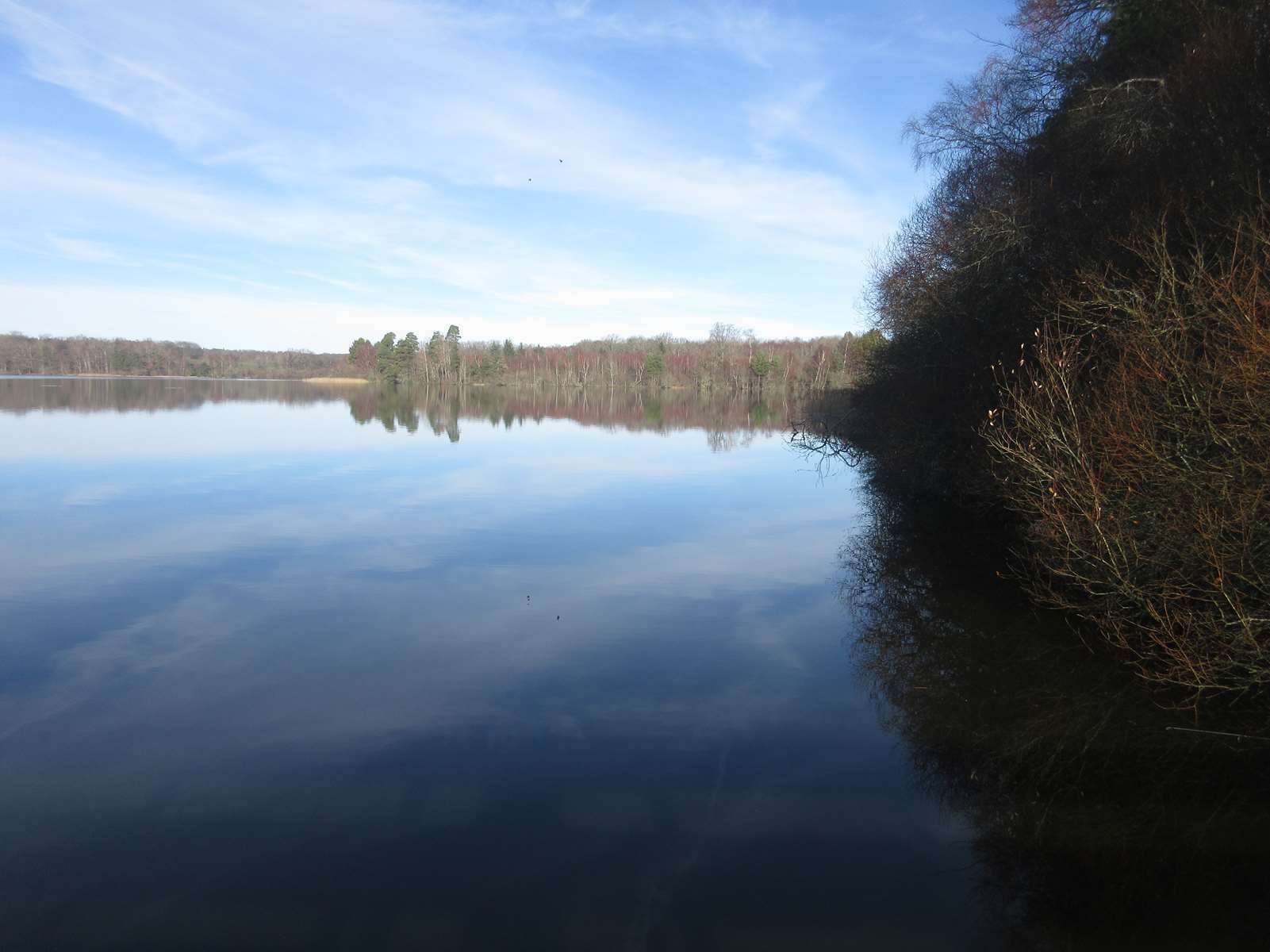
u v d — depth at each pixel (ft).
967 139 53.21
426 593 31.96
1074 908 13.56
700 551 39.93
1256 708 20.67
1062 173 38.34
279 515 47.55
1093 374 26.94
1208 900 13.73
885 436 62.23
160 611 29.35
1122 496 22.93
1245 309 18.56
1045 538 26.02
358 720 20.66
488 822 16.07
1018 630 27.68
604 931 12.98
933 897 13.83
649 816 16.33
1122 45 38.34
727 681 23.53
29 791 17.17
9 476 60.44
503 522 46.52
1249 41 27.48
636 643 26.66
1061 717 20.95
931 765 18.53
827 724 20.68
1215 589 20.02
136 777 17.74
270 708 21.33
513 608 30.27
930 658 25.29
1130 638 24.36
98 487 56.29
